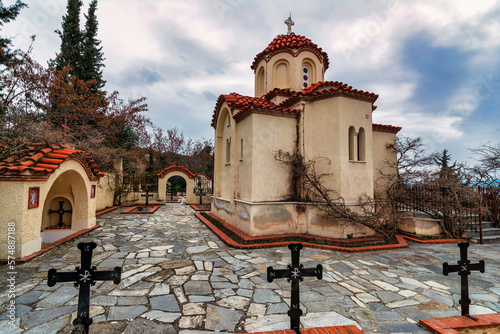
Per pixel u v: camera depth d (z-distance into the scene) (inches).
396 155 462.3
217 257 266.4
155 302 166.2
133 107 779.4
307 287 195.2
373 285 201.6
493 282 212.4
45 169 263.7
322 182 356.2
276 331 133.1
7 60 563.8
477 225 402.3
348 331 134.0
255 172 348.5
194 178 868.0
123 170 780.0
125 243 322.0
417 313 158.4
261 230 343.0
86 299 115.8
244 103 414.3
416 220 384.8
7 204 242.5
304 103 372.5
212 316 149.9
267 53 530.9
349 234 336.8
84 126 587.2
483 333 142.8
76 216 378.9
